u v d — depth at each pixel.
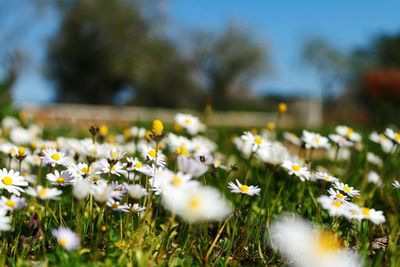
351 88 8.66
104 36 6.96
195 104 8.50
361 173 0.81
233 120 3.73
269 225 0.58
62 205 0.65
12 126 1.45
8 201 0.51
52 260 0.49
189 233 0.57
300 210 0.62
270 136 0.98
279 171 0.74
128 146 0.85
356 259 0.51
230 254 0.56
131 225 0.57
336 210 0.50
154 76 7.36
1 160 0.76
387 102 3.53
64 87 7.12
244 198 0.66
